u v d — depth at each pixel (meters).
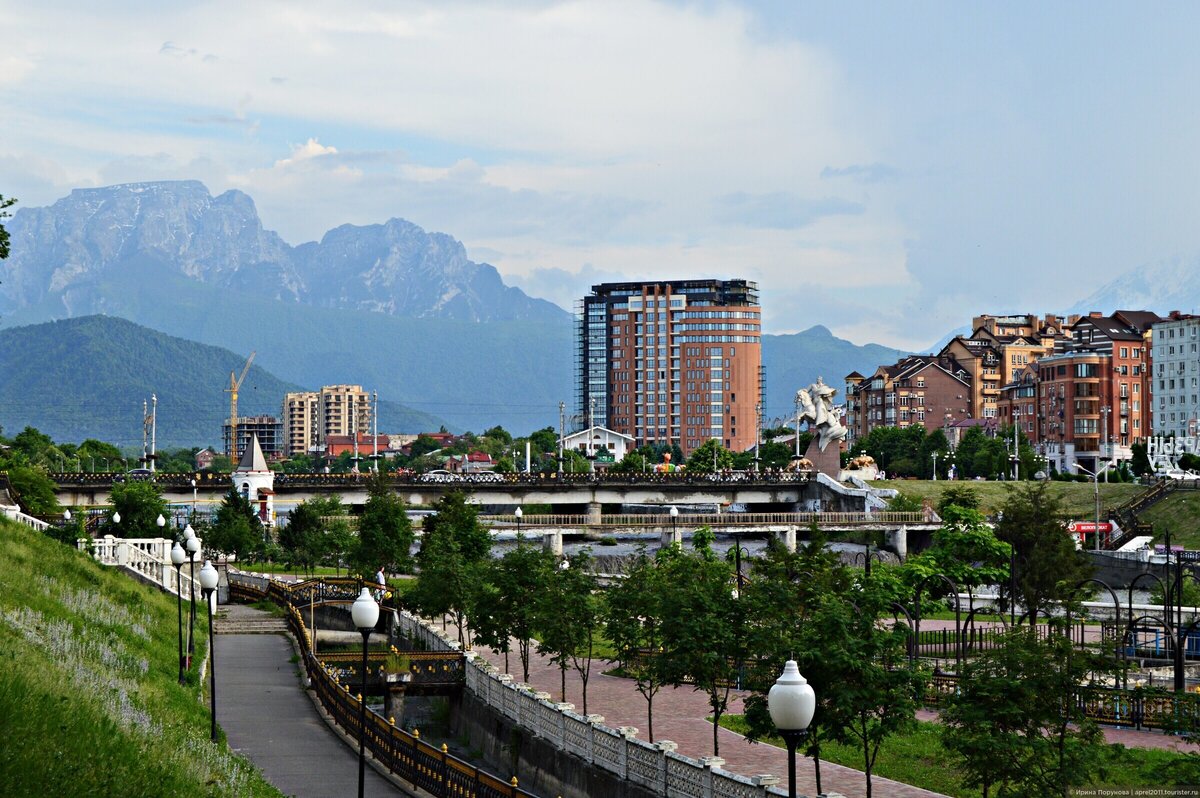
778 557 62.78
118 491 123.06
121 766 37.25
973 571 120.06
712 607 54.16
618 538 195.25
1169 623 85.06
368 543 122.44
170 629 75.00
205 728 53.97
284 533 147.00
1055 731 46.03
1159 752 54.09
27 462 173.88
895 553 190.00
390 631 98.25
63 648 50.78
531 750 57.59
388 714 70.25
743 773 52.62
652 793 46.88
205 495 185.62
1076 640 85.50
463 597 82.75
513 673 80.25
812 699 28.31
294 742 59.12
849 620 45.84
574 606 66.88
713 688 53.84
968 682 43.12
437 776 49.59
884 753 56.31
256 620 96.25
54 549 76.81
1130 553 151.62
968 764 42.50
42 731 36.41
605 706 68.88
